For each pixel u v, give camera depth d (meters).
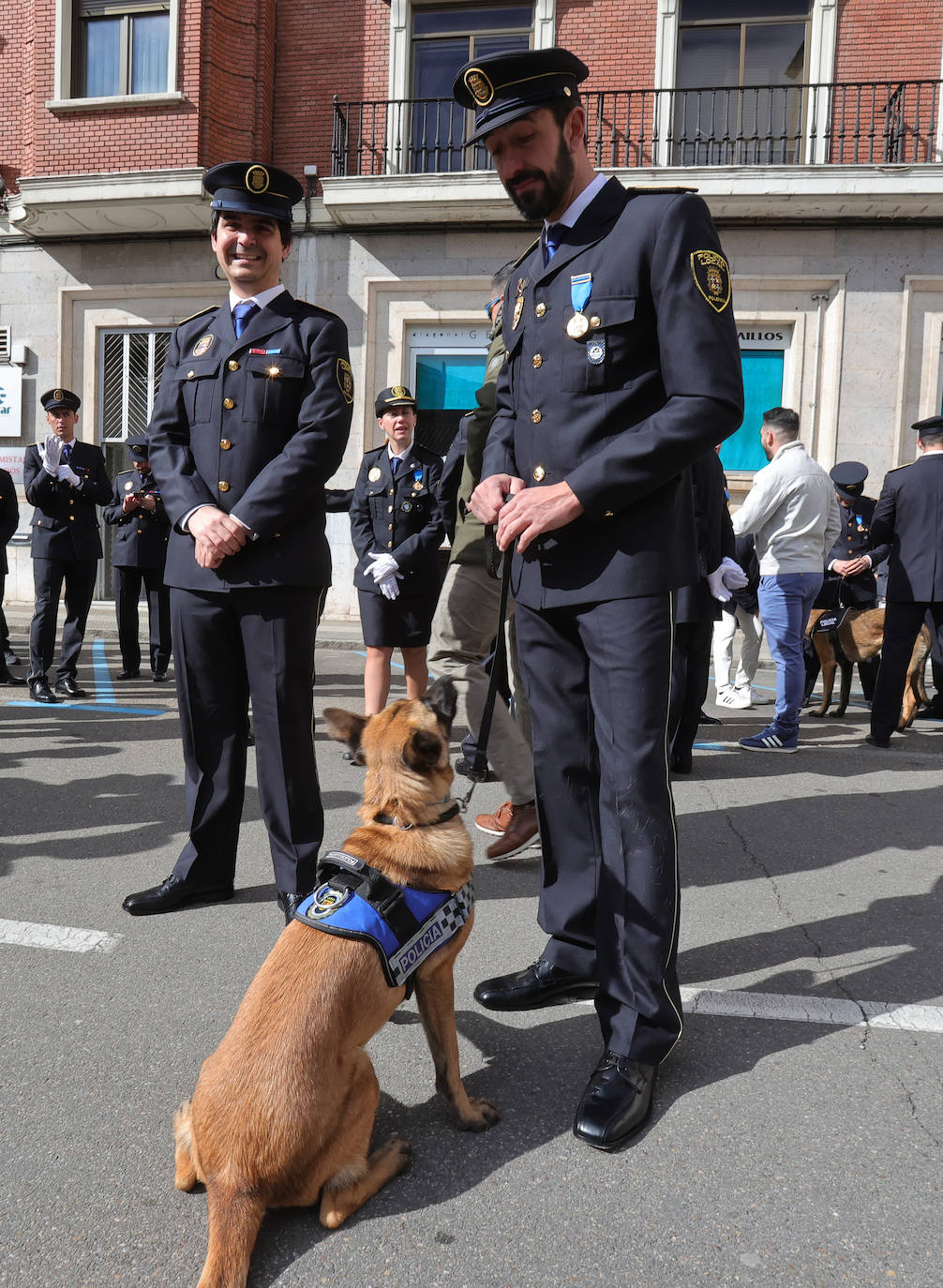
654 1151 2.06
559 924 2.68
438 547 5.41
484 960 3.02
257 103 12.33
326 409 3.15
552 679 2.54
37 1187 1.93
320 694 7.80
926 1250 1.76
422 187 11.57
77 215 12.39
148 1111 2.19
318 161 12.61
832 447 11.65
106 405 13.50
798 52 11.73
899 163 10.73
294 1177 1.71
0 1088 2.27
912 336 11.45
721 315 2.15
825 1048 2.49
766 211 11.26
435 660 4.14
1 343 13.41
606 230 2.27
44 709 7.11
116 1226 1.82
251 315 3.26
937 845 4.14
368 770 2.22
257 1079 1.72
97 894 3.50
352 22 12.43
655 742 2.28
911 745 6.26
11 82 13.08
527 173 2.24
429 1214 1.86
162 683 8.37
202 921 3.27
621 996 2.27
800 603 5.93
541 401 2.35
